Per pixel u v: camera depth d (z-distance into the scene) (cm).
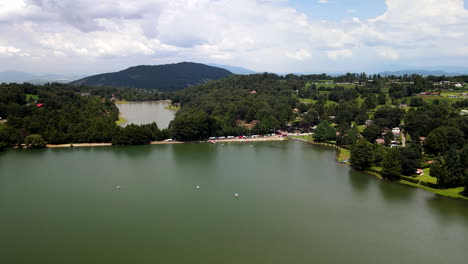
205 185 16975
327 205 14638
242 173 19175
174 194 15700
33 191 15775
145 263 10106
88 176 18150
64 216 13212
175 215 13425
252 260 10325
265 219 13162
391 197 15612
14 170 19012
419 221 13150
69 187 16412
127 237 11638
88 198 15075
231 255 10581
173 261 10219
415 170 18238
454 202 15000
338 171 19862
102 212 13625
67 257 10406
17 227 12294
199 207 14238
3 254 10544
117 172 18912
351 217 13462
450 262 10388
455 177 16062
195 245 11138
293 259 10400
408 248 11162
